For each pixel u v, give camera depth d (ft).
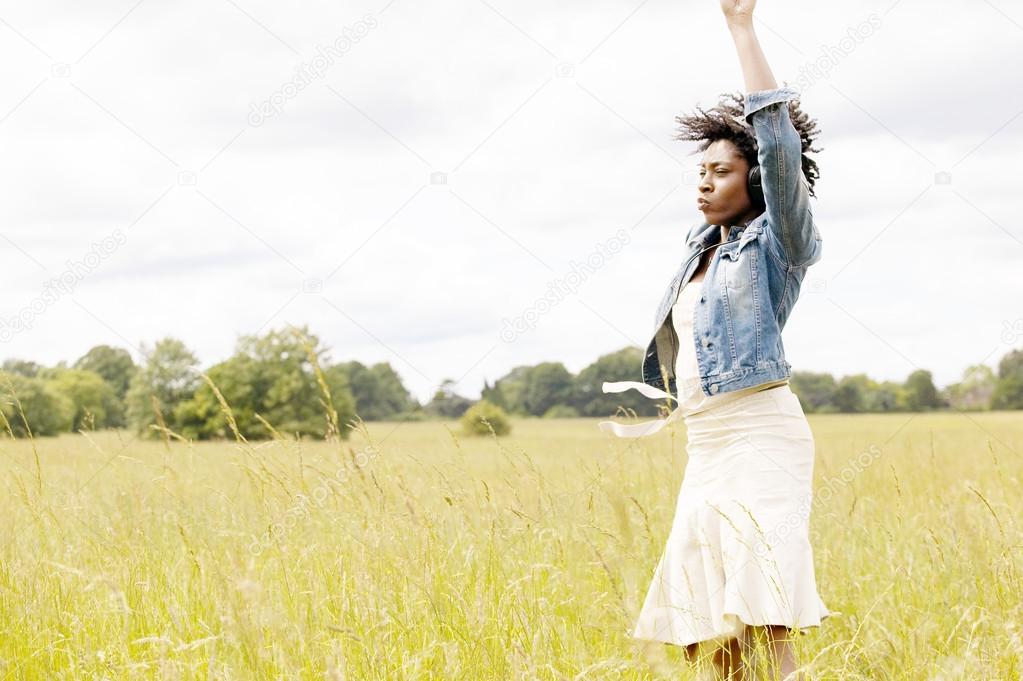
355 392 134.31
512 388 169.99
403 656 9.60
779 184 9.90
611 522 12.17
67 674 9.91
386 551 11.51
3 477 14.24
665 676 9.70
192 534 13.37
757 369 10.03
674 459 16.92
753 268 10.33
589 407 165.48
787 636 9.57
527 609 11.05
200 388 124.06
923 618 12.38
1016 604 11.10
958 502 16.66
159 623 10.89
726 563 9.85
